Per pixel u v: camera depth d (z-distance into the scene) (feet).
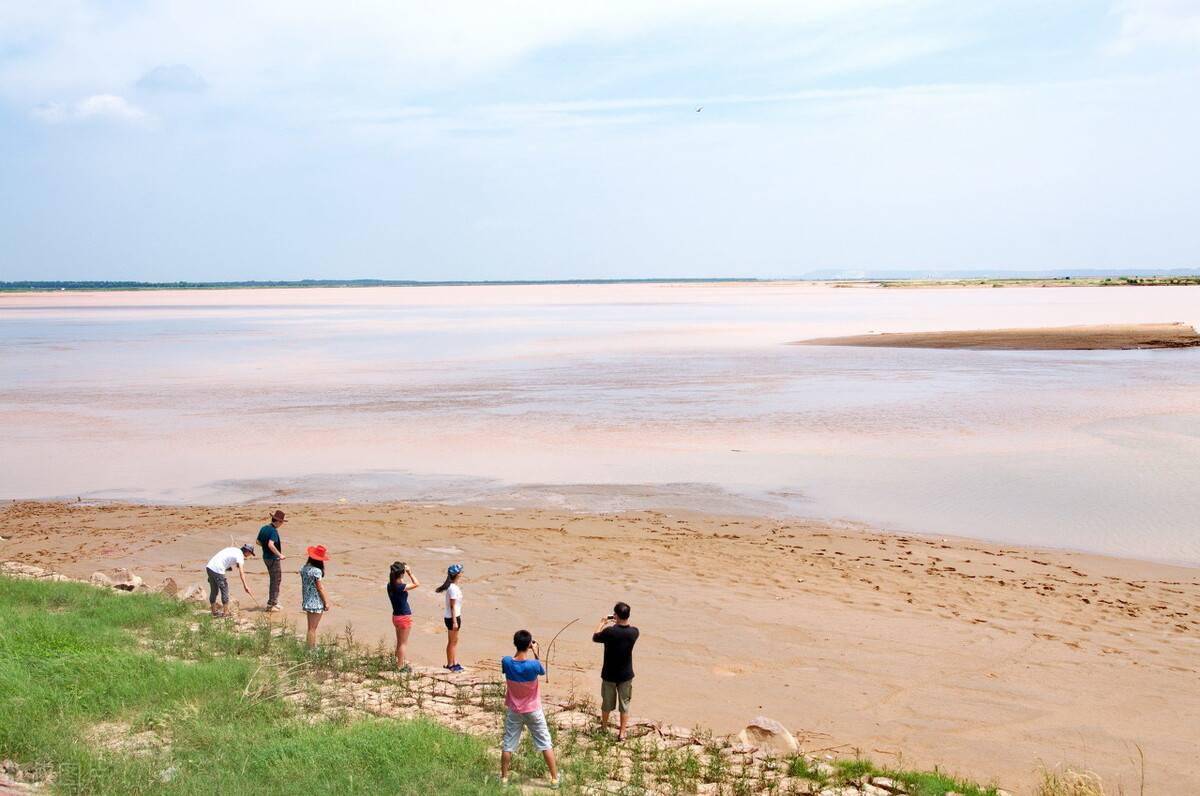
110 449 102.94
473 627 50.06
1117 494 77.20
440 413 124.26
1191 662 44.19
